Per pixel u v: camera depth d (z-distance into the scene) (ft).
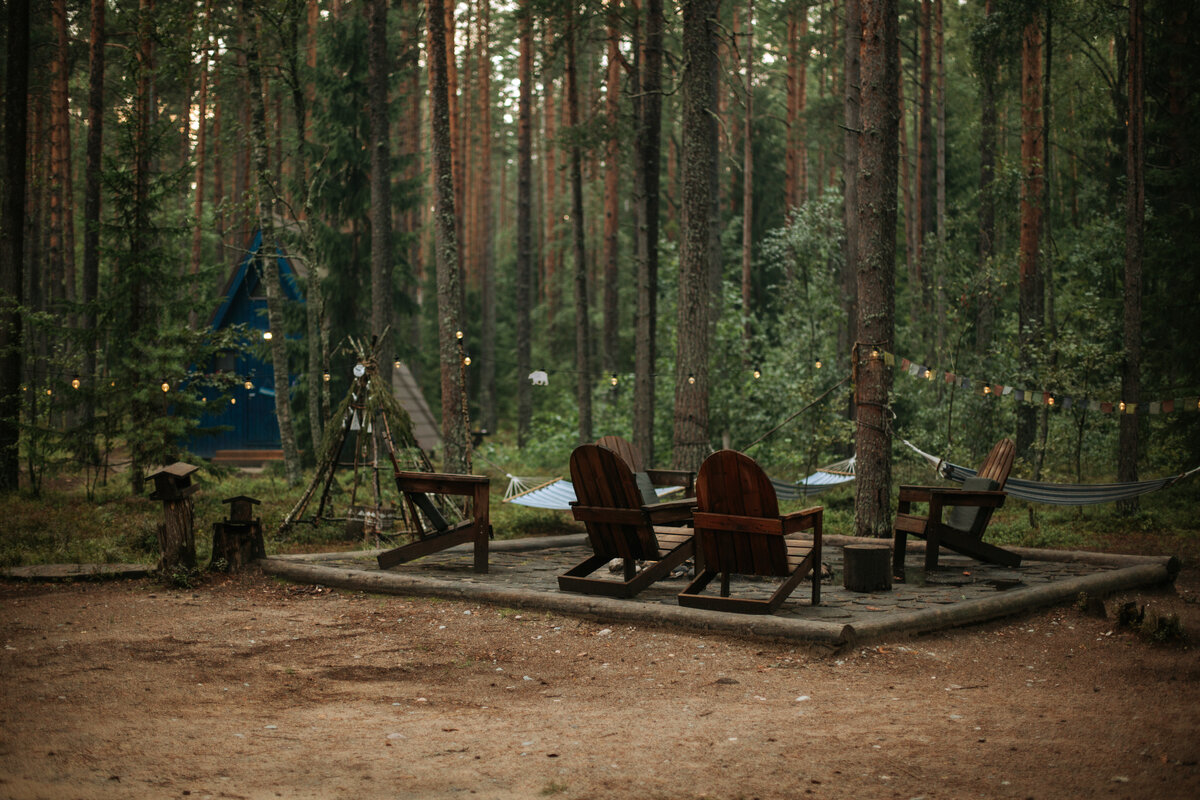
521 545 34.32
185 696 16.40
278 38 57.77
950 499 28.30
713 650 19.63
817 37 87.86
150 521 36.06
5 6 83.25
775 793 11.75
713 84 76.59
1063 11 63.46
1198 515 43.24
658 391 64.49
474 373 130.31
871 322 36.60
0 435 50.70
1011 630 21.89
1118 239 59.26
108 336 50.37
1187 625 22.22
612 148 74.18
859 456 36.91
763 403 61.67
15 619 22.41
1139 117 42.29
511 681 17.80
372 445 36.35
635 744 13.75
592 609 22.39
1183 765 12.46
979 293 57.77
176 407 49.80
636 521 23.88
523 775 12.46
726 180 113.29
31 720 14.60
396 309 82.64
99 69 66.13
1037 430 56.75
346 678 17.93
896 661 18.83
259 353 73.15
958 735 14.01
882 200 36.47
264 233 53.88
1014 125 85.40
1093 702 15.93
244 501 28.68
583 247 68.39
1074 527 41.37
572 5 61.82
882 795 11.66
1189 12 51.96
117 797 11.35
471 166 137.18
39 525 37.35
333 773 12.51
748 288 86.84
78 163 108.27
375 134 68.95
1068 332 51.42
